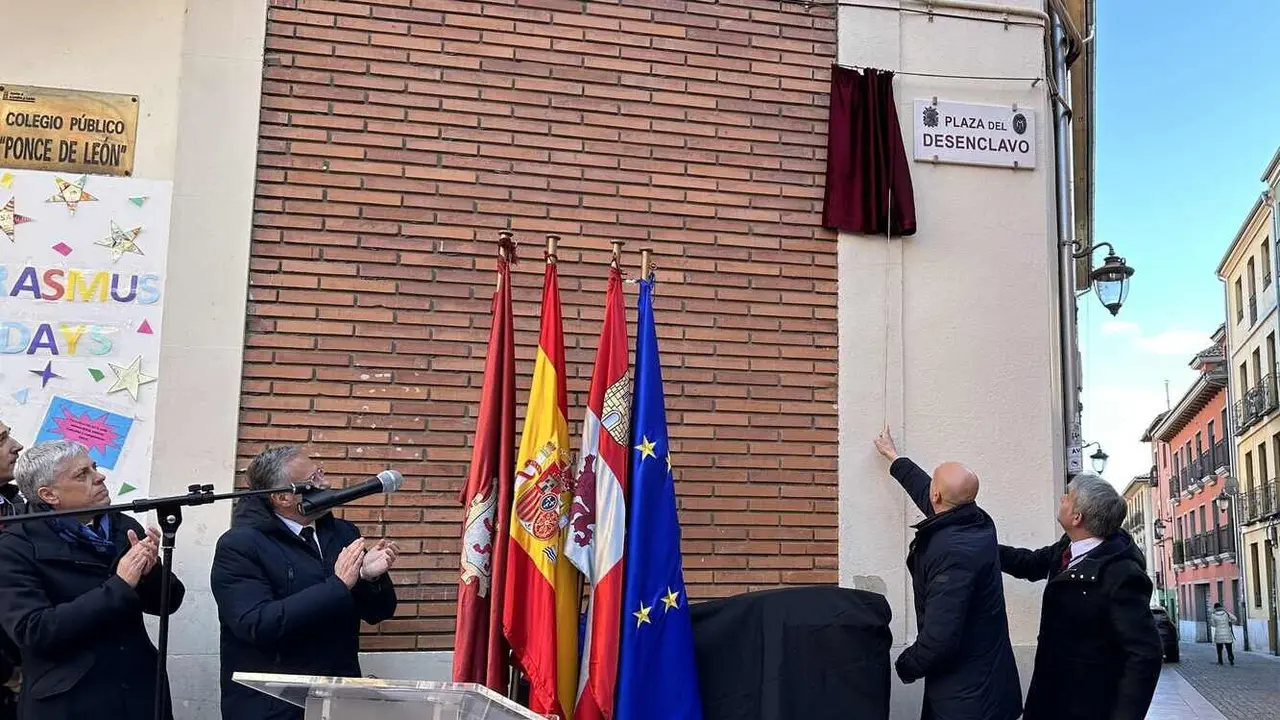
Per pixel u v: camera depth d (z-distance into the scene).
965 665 4.68
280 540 4.48
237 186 5.46
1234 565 38.81
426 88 5.71
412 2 5.76
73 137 5.39
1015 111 6.37
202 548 5.16
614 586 4.70
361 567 4.36
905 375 6.01
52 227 5.30
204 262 5.38
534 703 4.54
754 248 5.97
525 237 5.71
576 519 4.76
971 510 4.84
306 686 2.88
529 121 5.81
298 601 4.17
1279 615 32.56
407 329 5.52
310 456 5.33
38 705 3.91
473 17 5.81
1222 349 41.34
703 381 5.79
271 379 5.35
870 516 5.85
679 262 5.86
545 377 4.89
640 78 5.97
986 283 6.18
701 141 6.00
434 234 5.61
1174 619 50.44
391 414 5.44
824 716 4.70
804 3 6.23
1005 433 6.05
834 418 5.91
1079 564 4.81
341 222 5.53
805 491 5.80
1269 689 18.30
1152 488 59.69
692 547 5.64
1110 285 8.73
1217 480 41.75
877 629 4.81
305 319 5.42
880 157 6.11
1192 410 45.78
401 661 5.26
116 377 5.23
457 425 5.49
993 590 4.75
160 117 5.47
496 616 4.62
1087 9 8.60
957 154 6.25
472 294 5.61
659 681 4.69
